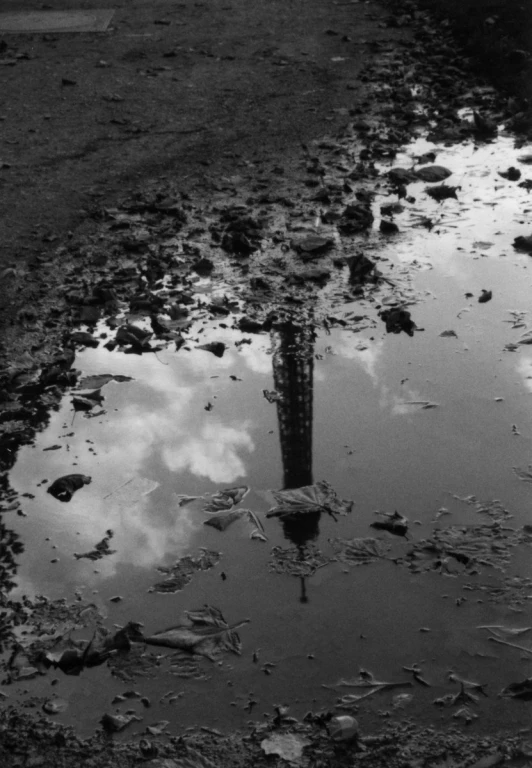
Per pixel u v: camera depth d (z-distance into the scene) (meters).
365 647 3.13
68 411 4.50
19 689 3.05
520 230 6.12
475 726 2.82
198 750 2.80
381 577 3.43
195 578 3.47
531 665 3.03
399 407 4.37
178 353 4.96
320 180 7.07
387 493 3.83
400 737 2.80
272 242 6.14
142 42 11.11
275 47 10.59
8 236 6.36
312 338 5.02
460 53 9.94
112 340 5.09
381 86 9.16
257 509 3.79
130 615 3.32
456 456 4.02
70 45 11.18
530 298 5.28
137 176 7.32
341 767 2.71
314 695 2.96
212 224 6.45
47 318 5.33
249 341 5.04
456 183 6.91
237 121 8.44
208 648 3.16
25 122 8.66
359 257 5.66
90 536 3.69
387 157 7.47
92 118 8.69
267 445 4.17
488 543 3.56
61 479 3.95
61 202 6.88
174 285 5.65
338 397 4.48
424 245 5.99
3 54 10.88
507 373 4.59
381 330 5.05
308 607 3.31
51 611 3.35
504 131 7.88
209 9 12.48
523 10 10.57
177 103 8.99
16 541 3.68
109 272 5.84
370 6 12.02
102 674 3.09
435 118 8.27
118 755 2.80
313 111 8.59
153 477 4.01
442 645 3.12
